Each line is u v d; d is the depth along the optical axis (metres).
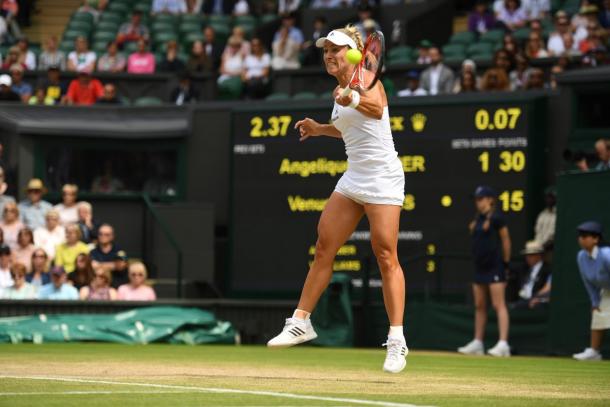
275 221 39.19
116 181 42.75
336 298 34.81
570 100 36.31
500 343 30.98
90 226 38.66
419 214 36.91
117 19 56.16
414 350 33.97
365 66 17.27
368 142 16.66
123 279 36.94
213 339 33.69
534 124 35.53
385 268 16.88
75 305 33.75
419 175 36.97
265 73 46.88
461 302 36.03
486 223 30.91
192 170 42.31
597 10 45.28
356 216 17.09
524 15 49.81
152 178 42.78
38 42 58.25
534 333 31.94
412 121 37.12
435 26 52.12
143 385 15.02
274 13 58.50
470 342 33.22
